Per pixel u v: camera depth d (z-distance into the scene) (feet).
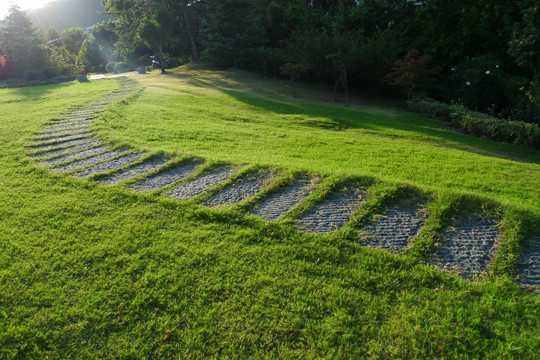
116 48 119.85
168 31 82.48
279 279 10.23
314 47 61.72
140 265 10.80
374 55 58.44
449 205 13.46
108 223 13.23
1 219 13.52
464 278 10.35
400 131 36.70
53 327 8.65
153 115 32.94
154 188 16.26
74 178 17.25
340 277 10.34
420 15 62.64
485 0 53.88
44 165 19.16
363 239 12.16
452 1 56.65
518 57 46.78
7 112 34.71
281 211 14.03
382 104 58.18
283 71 61.46
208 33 80.18
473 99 51.16
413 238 12.17
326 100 59.16
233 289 9.83
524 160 29.89
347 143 27.99
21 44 85.40
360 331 8.53
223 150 22.70
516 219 12.51
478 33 54.90
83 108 34.96
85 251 11.50
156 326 8.68
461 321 8.80
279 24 78.28
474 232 12.38
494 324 8.77
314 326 8.63
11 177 17.62
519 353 7.98
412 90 57.62
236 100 48.19
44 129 26.81
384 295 9.66
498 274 10.48
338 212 13.80
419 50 61.98
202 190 15.87
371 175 16.16
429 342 8.24
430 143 32.32
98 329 8.61
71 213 13.97
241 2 78.18
